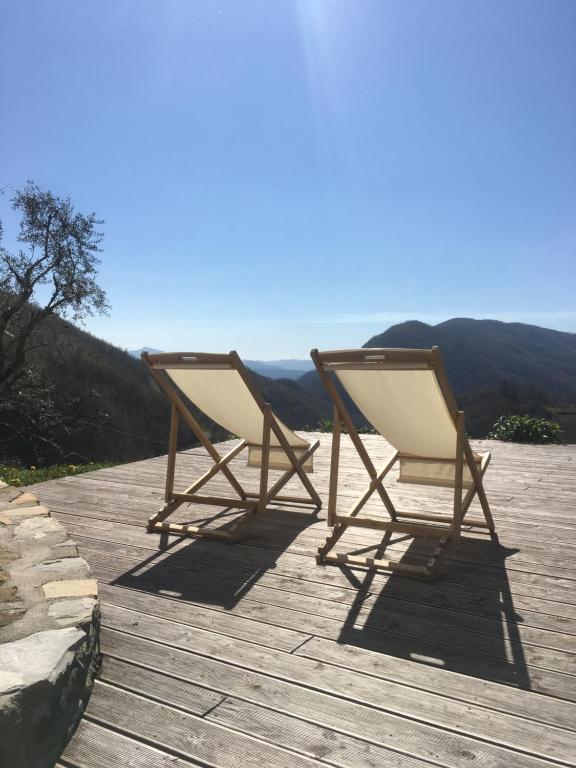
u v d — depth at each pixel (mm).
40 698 1426
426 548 3264
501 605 2488
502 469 5539
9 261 13109
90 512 3953
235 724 1661
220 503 3498
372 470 3328
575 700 1788
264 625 2297
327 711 1727
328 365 2803
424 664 2002
